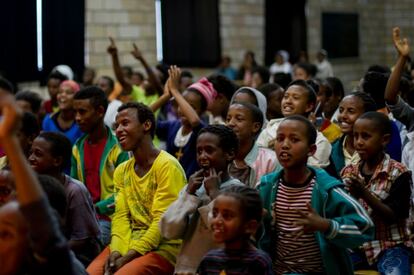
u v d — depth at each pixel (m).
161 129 5.97
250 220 3.30
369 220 3.68
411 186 4.29
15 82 11.95
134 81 11.73
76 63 12.84
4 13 11.76
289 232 3.82
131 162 4.59
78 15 12.84
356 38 21.03
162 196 4.37
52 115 6.52
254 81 10.24
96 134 5.23
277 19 18.34
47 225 2.71
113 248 4.44
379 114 4.34
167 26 15.09
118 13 14.07
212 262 3.37
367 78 5.82
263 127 5.28
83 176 5.21
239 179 4.53
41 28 12.30
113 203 4.99
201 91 6.04
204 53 15.87
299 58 18.06
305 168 3.87
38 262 2.79
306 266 3.81
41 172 4.39
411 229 4.58
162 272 4.32
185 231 4.00
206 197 4.04
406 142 5.38
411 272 4.43
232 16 17.06
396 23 21.91
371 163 4.36
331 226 3.56
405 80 6.47
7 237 2.72
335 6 20.16
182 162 5.57
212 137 4.00
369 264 4.29
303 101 5.18
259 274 3.31
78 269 3.49
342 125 5.07
